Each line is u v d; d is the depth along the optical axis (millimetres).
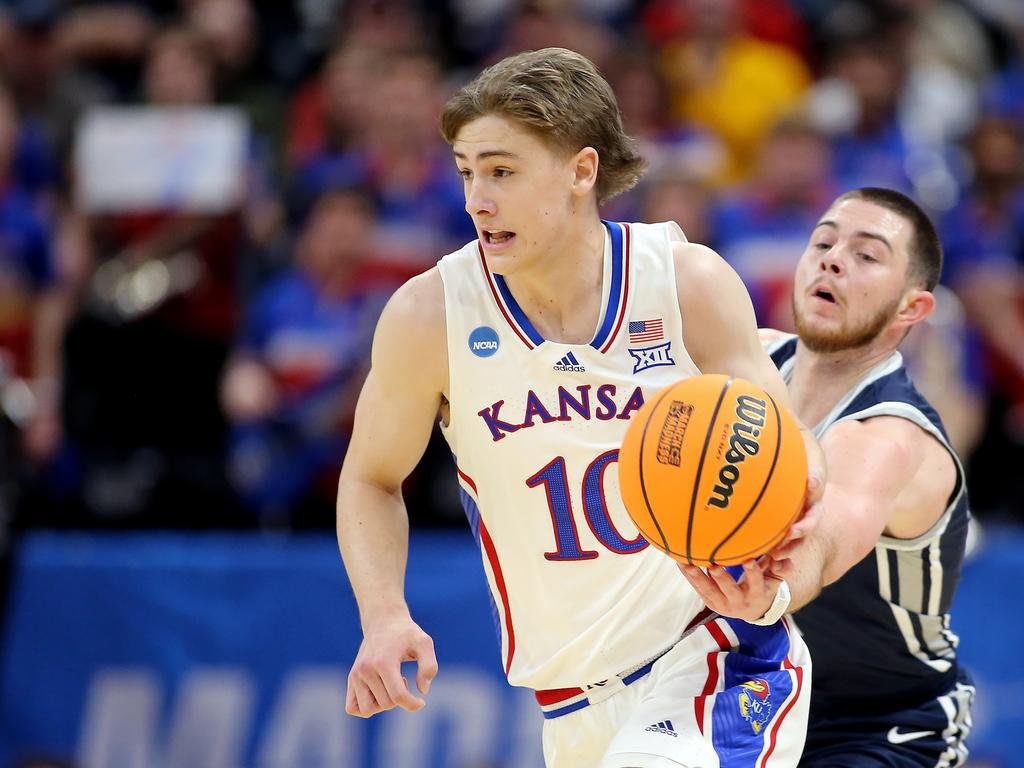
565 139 10445
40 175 28266
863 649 12445
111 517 22594
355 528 11180
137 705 20094
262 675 20094
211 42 28094
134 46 30281
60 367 23859
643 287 10875
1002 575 20562
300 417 23188
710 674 10797
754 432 9383
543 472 10852
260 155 28375
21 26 30750
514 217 10414
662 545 9602
